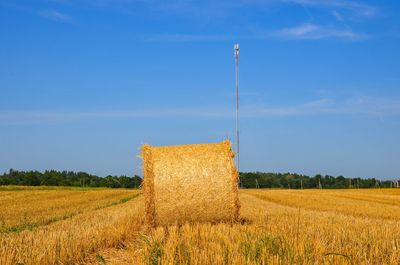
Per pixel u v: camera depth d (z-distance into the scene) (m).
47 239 11.49
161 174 13.84
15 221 20.55
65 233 12.70
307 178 124.31
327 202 36.88
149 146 14.30
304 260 7.66
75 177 117.69
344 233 11.92
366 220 17.34
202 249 9.07
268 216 18.62
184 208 13.73
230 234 10.78
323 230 12.45
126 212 20.39
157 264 7.98
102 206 31.05
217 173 13.87
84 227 14.97
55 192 52.84
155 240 9.32
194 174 13.84
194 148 14.20
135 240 12.52
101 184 113.31
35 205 31.17
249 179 122.88
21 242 11.31
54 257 9.79
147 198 14.00
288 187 120.44
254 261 7.53
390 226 14.29
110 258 10.43
